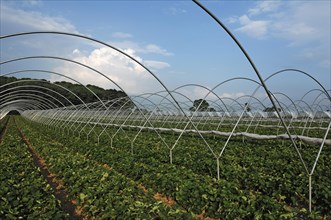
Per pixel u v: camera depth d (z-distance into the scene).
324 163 12.89
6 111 58.16
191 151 16.20
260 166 12.76
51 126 38.66
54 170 13.29
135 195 8.95
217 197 8.46
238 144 18.95
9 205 7.64
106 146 18.97
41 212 7.65
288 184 9.33
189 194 8.80
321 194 8.49
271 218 6.88
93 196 8.73
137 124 38.62
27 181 9.80
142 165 12.41
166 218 6.97
